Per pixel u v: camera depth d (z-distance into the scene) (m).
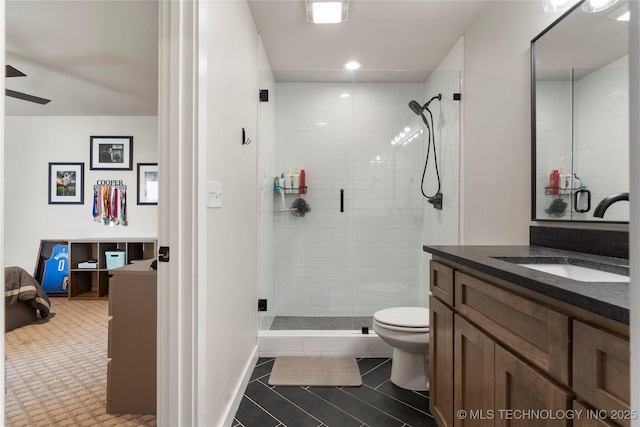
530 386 0.91
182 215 1.25
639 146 0.43
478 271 1.23
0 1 0.58
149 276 1.83
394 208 3.28
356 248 3.29
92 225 4.46
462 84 2.61
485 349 1.14
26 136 4.44
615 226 1.34
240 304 2.00
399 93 3.26
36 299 3.31
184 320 1.26
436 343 1.63
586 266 1.29
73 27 2.36
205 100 1.30
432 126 3.12
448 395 1.46
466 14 2.33
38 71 3.07
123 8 2.14
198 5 1.25
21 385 2.14
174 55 1.25
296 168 3.26
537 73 1.75
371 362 2.45
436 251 1.58
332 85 3.25
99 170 4.46
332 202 3.28
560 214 1.61
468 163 2.52
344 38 2.62
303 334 2.60
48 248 4.39
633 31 0.44
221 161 1.59
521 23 1.89
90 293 4.38
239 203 1.96
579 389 0.75
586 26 1.47
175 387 1.26
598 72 1.41
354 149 3.27
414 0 2.16
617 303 0.64
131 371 1.84
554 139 1.64
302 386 2.10
